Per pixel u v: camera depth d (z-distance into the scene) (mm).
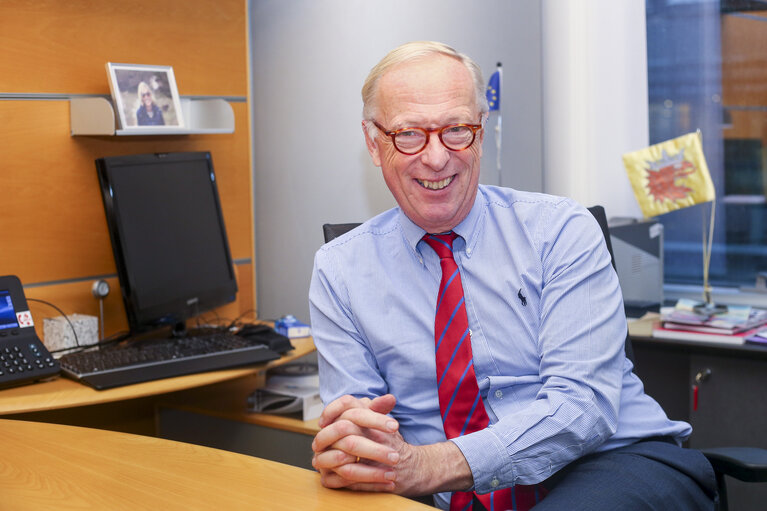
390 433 1229
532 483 1307
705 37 2639
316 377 2400
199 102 2605
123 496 1126
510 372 1521
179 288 2314
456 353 1466
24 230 2184
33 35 2184
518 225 1566
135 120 2285
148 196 2258
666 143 2613
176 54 2553
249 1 2971
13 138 2150
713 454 1494
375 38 2752
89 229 2334
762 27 2564
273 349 2199
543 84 2734
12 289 2020
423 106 1434
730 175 2668
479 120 1492
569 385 1358
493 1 2668
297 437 2225
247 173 2795
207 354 2066
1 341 1924
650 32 2701
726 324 2283
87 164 2320
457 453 1261
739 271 2693
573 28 2684
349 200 2842
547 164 2762
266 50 2953
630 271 2400
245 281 2805
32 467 1247
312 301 1588
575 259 1488
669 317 2387
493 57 2680
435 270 1547
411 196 1481
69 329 2170
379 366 1559
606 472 1285
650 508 1209
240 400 2457
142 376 1897
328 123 2854
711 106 2660
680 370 2598
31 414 2293
